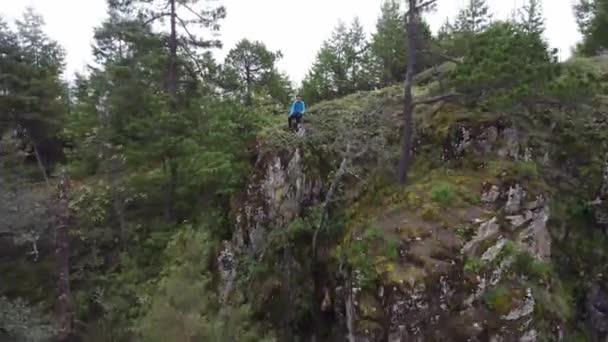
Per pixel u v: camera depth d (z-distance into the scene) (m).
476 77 13.26
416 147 15.67
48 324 15.20
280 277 15.18
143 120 18.92
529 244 12.41
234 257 16.50
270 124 20.59
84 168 20.39
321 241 14.92
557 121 15.15
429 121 16.03
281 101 28.52
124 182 18.66
